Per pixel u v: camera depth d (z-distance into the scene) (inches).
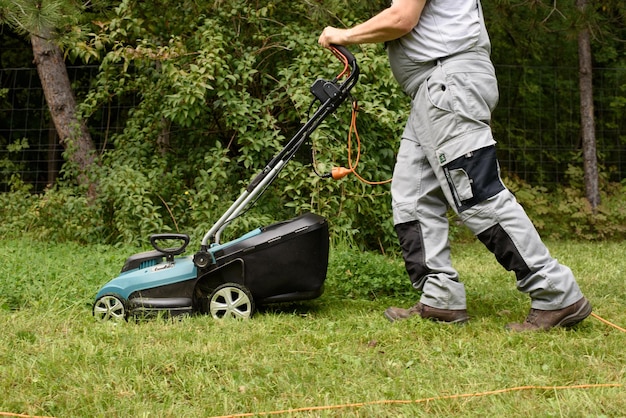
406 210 158.6
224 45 290.4
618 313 169.2
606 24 402.6
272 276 162.6
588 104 417.4
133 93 369.4
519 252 147.9
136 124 320.5
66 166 335.6
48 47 339.0
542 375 119.9
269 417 103.8
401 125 284.2
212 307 162.7
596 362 126.4
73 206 309.3
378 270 200.2
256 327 151.2
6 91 470.3
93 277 200.4
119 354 130.3
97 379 117.5
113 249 281.7
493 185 149.4
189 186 319.0
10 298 176.7
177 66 288.7
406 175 159.2
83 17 283.9
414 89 156.8
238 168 301.4
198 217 284.2
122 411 105.7
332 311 172.6
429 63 153.1
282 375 119.6
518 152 503.8
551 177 508.1
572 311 148.4
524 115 504.1
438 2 152.6
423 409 106.7
